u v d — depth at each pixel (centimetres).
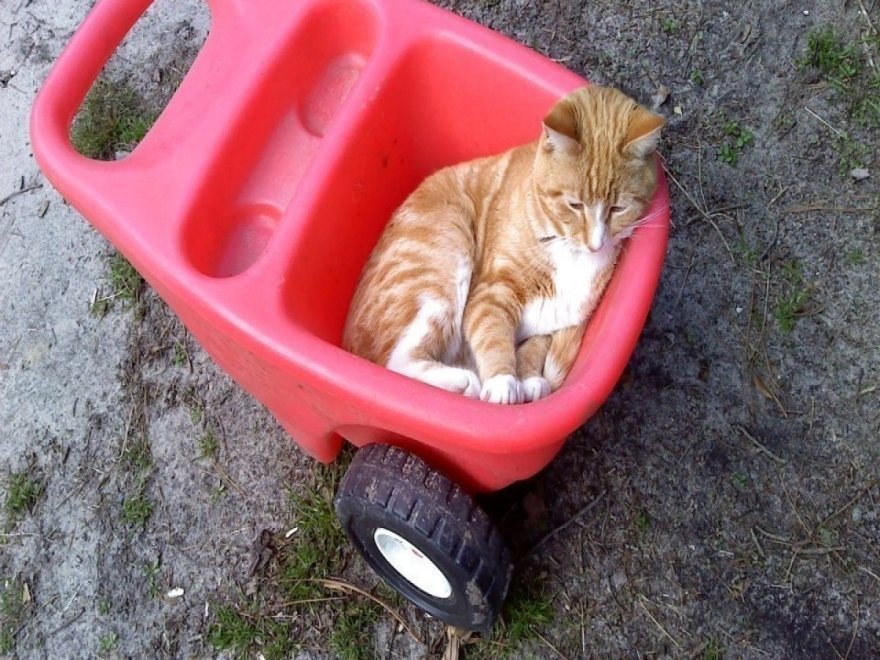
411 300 95
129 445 110
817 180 113
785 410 103
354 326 96
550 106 95
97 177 85
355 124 92
